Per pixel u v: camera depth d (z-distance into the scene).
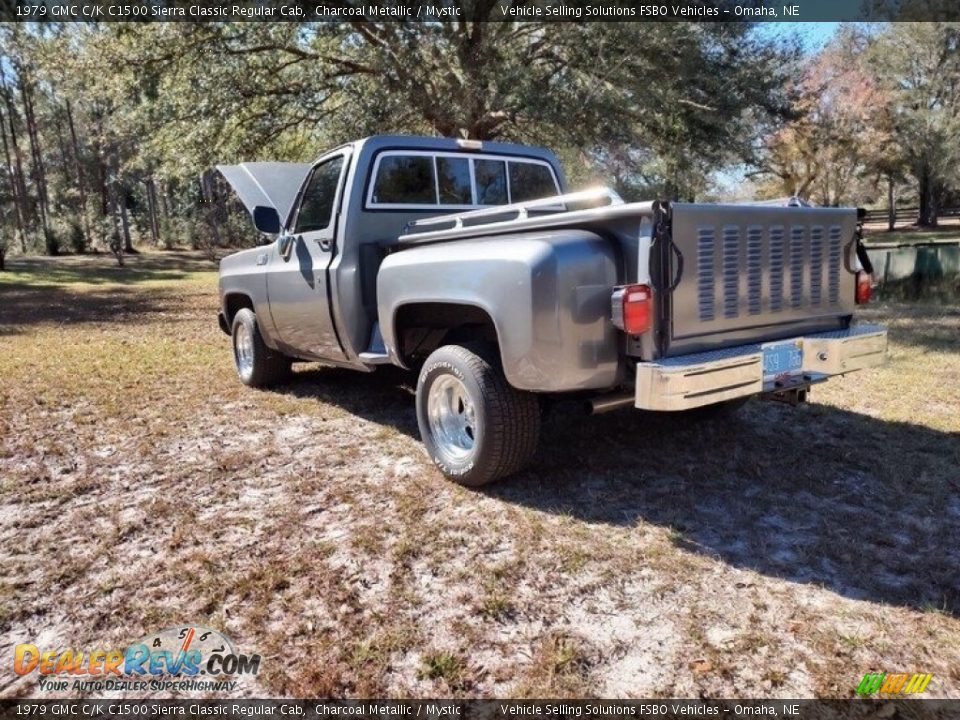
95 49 14.25
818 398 5.39
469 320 3.89
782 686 2.17
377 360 4.29
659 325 2.98
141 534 3.28
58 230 33.81
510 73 12.46
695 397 2.91
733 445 4.34
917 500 3.49
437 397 3.84
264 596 2.72
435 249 3.72
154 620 2.58
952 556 2.92
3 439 4.72
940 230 35.16
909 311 9.98
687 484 3.74
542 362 3.07
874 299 11.43
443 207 4.91
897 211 48.56
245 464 4.19
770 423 4.79
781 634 2.42
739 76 14.81
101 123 31.08
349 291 4.49
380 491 3.72
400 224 4.71
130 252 35.44
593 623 2.51
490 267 3.23
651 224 2.90
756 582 2.75
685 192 16.34
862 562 2.89
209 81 13.70
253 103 14.57
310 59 14.25
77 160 36.00
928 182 35.50
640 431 4.64
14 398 5.84
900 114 30.83
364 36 13.61
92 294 16.67
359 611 2.62
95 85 14.80
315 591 2.75
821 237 3.60
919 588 2.69
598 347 3.06
